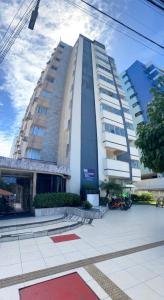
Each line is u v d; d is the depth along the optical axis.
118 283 4.55
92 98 25.75
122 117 27.36
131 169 25.44
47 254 6.57
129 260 6.00
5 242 8.03
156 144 8.53
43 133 24.95
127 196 23.39
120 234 9.44
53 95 27.72
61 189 19.39
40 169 15.69
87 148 22.53
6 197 16.78
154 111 8.98
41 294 4.09
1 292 4.16
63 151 23.25
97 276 4.91
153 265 5.60
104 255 6.46
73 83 24.84
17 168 14.09
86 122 23.62
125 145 25.64
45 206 14.95
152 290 4.26
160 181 31.44
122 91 30.97
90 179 21.53
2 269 5.34
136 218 14.06
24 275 4.96
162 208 20.61
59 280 4.70
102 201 19.88
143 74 44.44
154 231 10.05
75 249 7.12
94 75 28.17
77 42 30.23
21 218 12.91
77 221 12.45
